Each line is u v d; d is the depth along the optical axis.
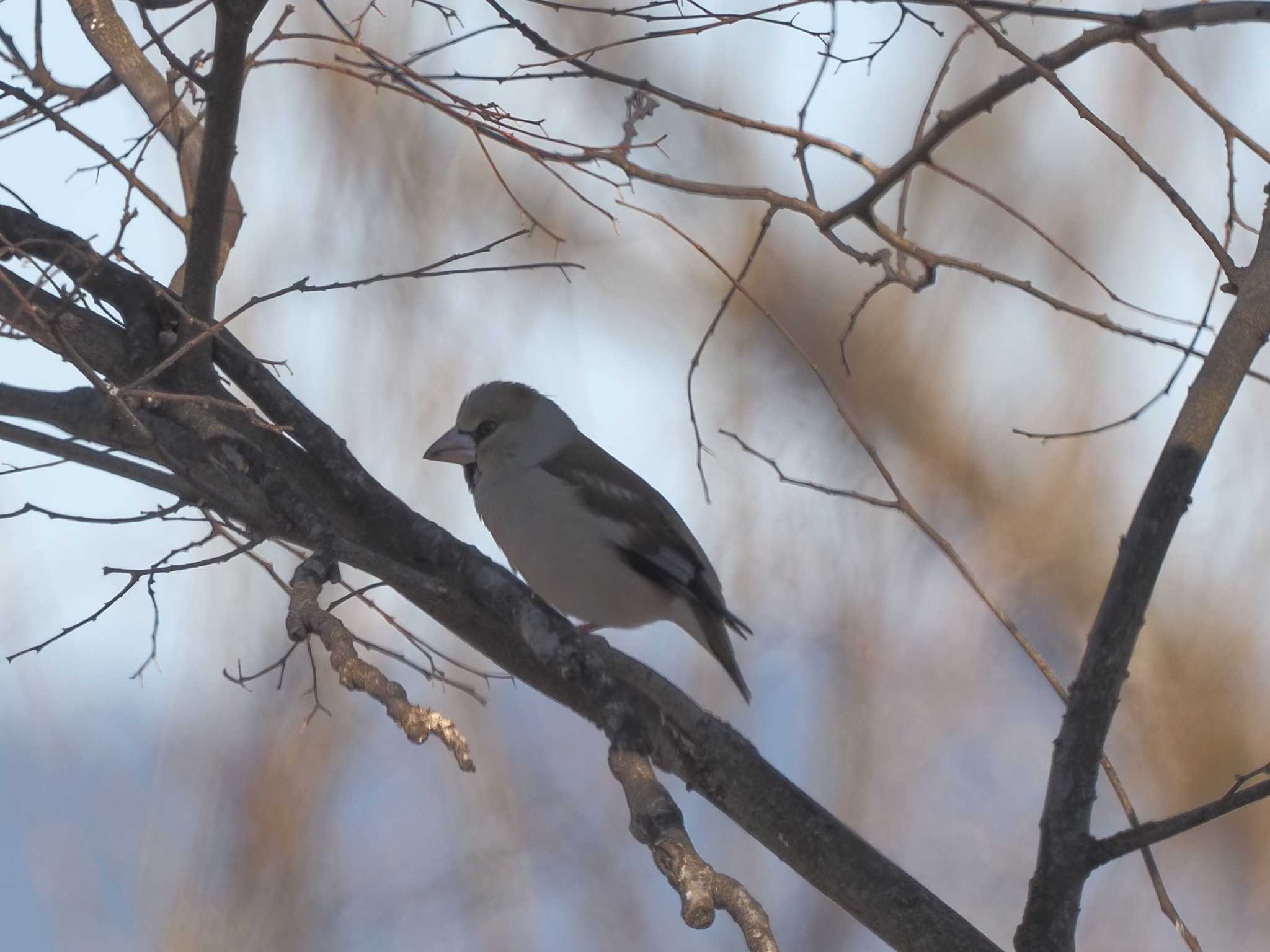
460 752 6.09
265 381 9.59
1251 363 7.18
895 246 8.52
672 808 6.70
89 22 9.97
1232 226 7.77
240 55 8.00
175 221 9.31
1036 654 7.24
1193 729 18.00
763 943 5.81
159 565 8.46
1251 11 6.80
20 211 9.27
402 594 9.22
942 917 7.99
